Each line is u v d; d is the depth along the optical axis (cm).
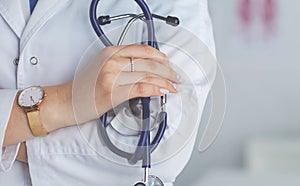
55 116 110
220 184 125
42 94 111
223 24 250
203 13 130
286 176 134
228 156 255
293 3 246
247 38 250
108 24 122
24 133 112
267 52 250
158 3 129
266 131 254
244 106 254
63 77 123
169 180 118
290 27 247
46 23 124
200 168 255
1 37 125
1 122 111
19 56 124
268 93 252
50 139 115
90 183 118
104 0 127
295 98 251
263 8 247
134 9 127
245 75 253
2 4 127
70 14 125
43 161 117
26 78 124
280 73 250
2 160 114
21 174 123
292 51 249
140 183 106
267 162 225
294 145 229
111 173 116
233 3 248
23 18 126
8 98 113
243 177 130
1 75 125
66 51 123
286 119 253
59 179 118
